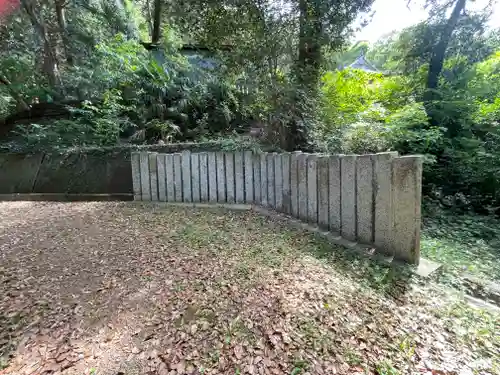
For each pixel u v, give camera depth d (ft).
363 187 8.53
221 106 19.81
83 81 20.89
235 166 13.39
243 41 14.06
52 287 6.10
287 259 7.57
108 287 6.10
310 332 4.74
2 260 7.41
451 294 6.29
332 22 13.62
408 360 4.29
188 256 7.64
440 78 17.10
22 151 17.90
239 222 10.89
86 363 4.11
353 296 5.89
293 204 11.30
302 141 14.82
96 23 26.96
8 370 3.97
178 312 5.25
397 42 19.12
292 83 14.11
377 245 8.28
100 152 16.44
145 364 4.10
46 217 11.57
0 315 5.14
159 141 18.06
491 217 11.97
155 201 14.76
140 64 20.25
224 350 4.37
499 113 13.76
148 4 32.27
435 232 10.87
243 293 5.83
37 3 23.63
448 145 14.60
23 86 21.58
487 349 4.60
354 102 16.79
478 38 17.25
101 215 11.84
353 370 4.05
